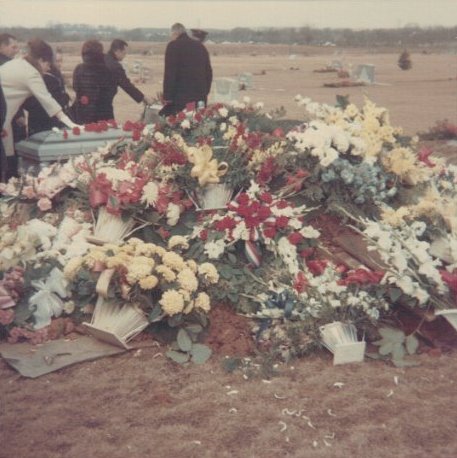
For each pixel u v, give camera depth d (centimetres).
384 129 586
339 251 511
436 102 1962
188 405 382
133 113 1633
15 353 441
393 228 509
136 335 455
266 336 446
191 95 874
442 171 658
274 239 499
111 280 452
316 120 590
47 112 709
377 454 335
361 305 444
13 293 467
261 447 341
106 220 514
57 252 493
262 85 2444
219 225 496
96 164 579
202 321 453
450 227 530
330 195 538
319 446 342
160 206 512
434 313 454
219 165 540
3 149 647
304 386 404
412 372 424
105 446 342
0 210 571
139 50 3569
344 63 3200
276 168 547
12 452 337
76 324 473
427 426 362
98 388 401
